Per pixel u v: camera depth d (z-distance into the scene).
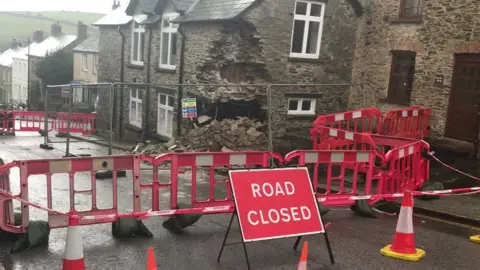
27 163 5.95
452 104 13.72
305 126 16.38
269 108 10.05
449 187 10.20
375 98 16.06
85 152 16.83
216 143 14.65
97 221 6.28
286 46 15.64
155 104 19.61
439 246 6.82
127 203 8.67
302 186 5.96
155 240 6.58
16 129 24.64
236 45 15.03
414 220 8.23
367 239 6.97
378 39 15.91
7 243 6.16
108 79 24.22
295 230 5.71
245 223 5.46
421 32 14.42
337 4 16.30
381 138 10.27
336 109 17.00
